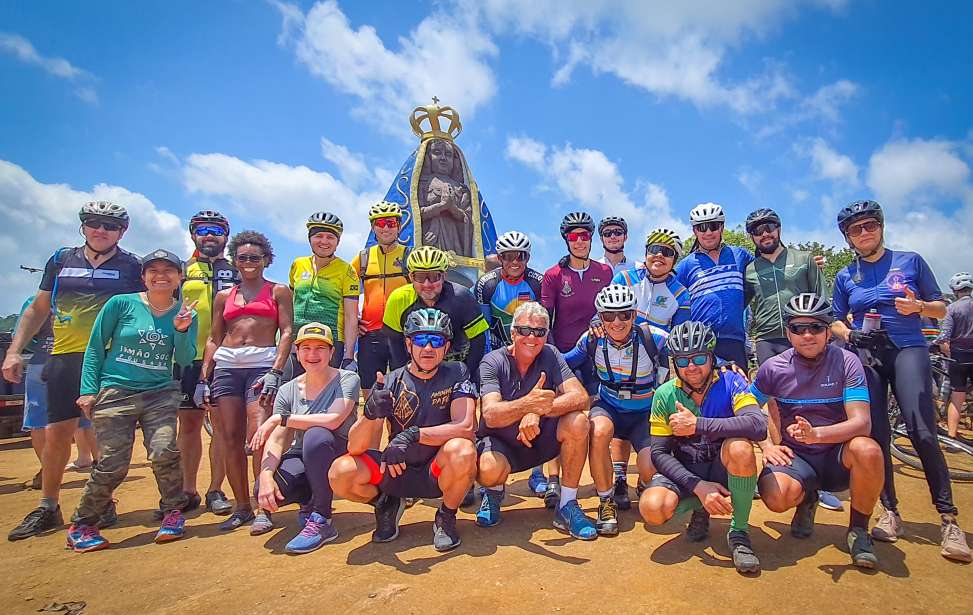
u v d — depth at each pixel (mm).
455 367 4113
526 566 3525
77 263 4762
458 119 12039
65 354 4605
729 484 3568
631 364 4605
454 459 3770
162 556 3887
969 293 8016
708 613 2896
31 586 3402
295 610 3018
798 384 3889
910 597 3080
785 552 3715
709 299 5273
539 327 4156
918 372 3994
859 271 4457
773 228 5215
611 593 3125
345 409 4195
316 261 5641
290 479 4141
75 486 6113
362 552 3867
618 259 6793
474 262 11320
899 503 4844
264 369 4719
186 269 5734
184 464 5105
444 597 3107
